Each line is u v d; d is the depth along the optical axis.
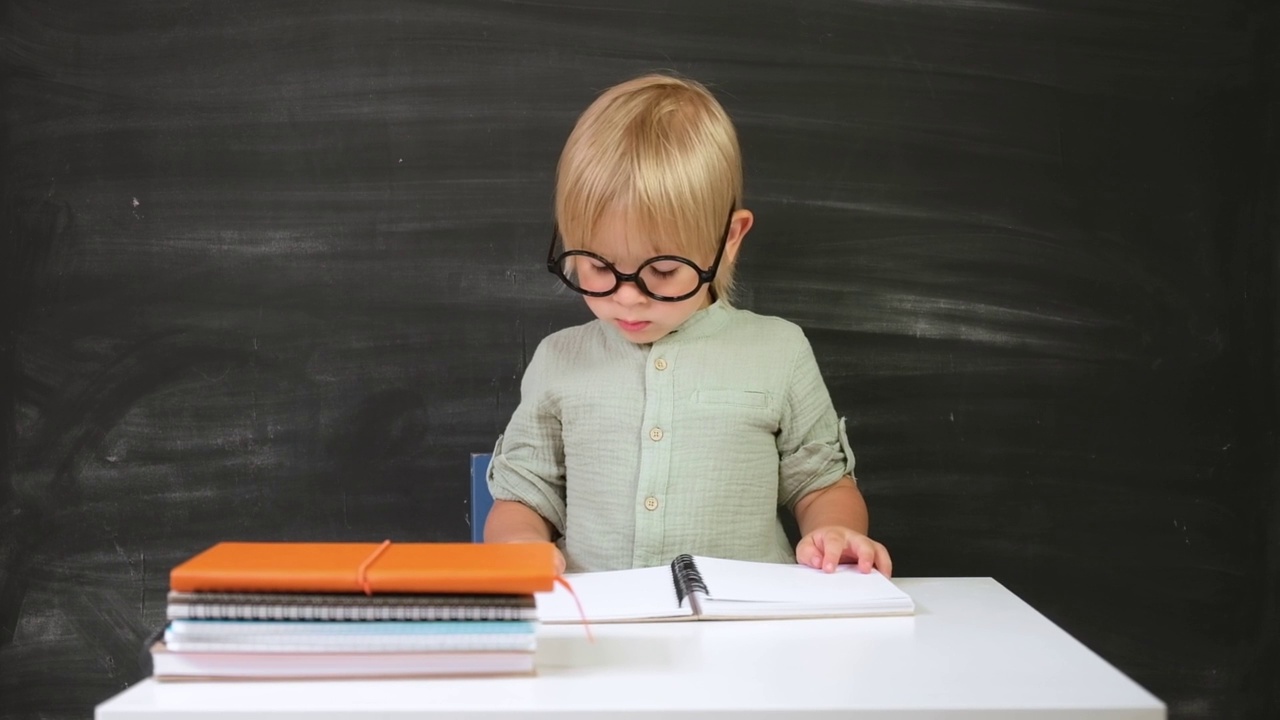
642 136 1.23
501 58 1.63
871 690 0.79
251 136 1.64
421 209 1.64
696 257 1.25
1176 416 1.68
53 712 1.67
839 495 1.38
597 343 1.40
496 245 1.65
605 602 1.02
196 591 0.83
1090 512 1.69
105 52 1.63
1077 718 0.76
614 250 1.21
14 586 1.67
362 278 1.65
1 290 1.65
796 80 1.63
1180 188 1.66
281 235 1.64
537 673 0.84
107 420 1.66
